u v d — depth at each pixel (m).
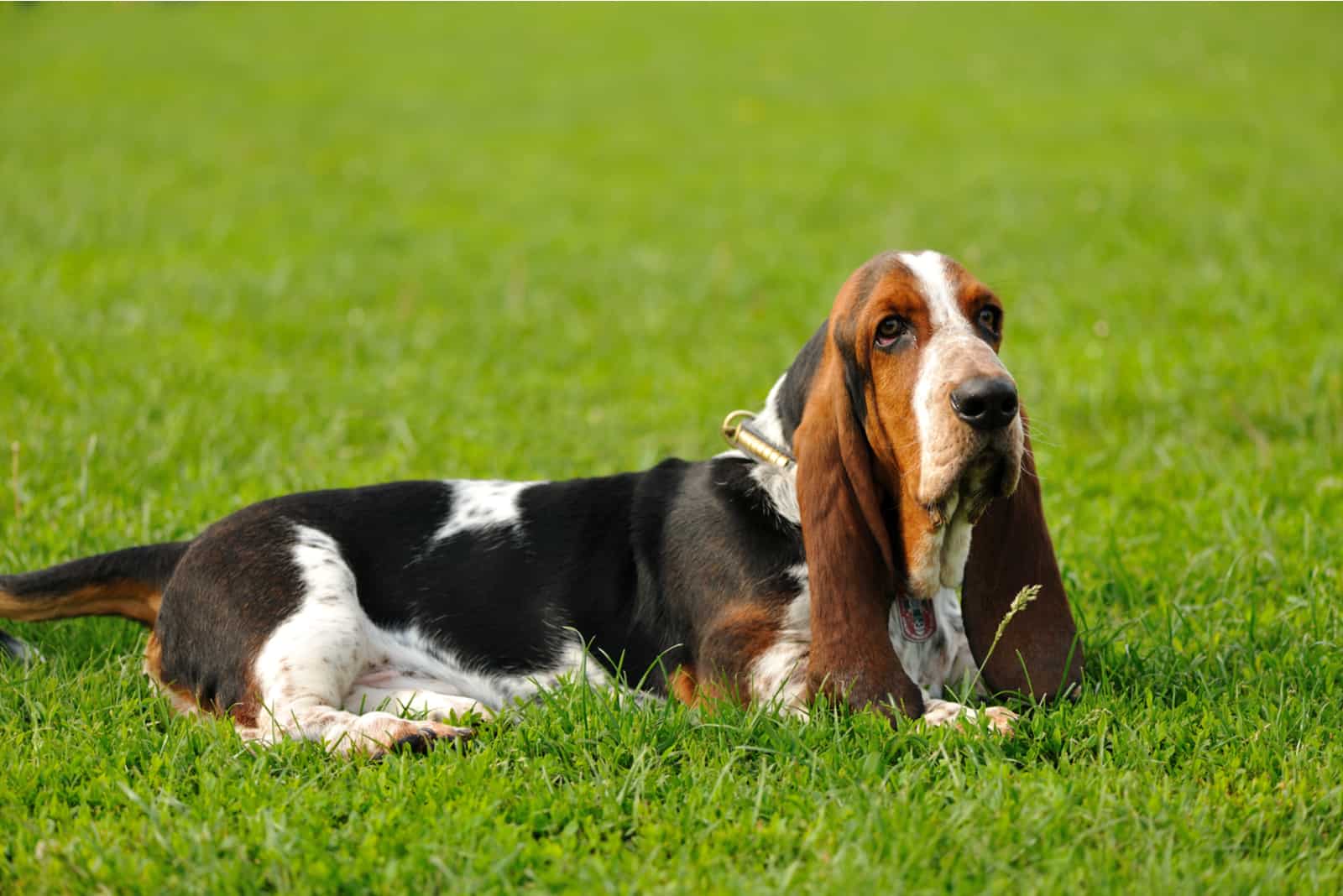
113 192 23.03
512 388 12.73
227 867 4.67
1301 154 26.02
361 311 15.80
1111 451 10.64
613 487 6.92
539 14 52.91
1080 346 13.64
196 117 32.75
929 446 5.64
